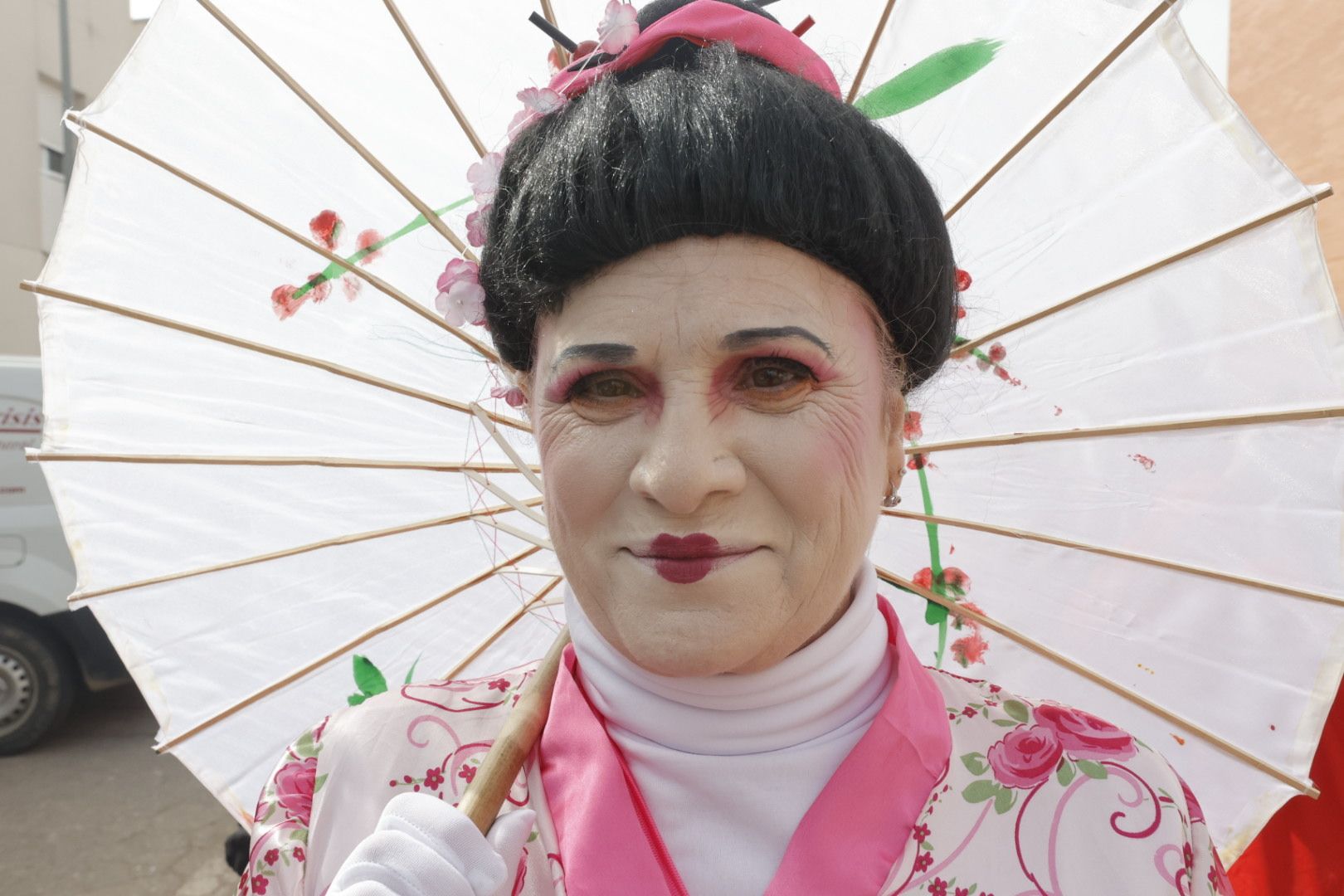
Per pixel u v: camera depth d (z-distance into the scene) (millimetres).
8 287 8750
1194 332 1118
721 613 782
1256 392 1105
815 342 781
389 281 1227
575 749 925
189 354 1267
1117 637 1249
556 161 812
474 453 1289
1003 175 1121
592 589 839
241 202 1216
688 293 766
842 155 794
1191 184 1071
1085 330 1158
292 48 1188
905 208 845
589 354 787
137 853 3670
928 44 1095
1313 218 1034
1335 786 1774
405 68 1170
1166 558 1204
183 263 1238
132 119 1211
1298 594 1147
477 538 1329
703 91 793
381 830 833
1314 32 2822
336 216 1218
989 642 1320
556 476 830
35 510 4258
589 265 790
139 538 1311
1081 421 1187
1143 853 902
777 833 858
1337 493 1106
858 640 922
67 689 4531
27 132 8906
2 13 8555
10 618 4387
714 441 775
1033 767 952
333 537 1317
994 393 1204
